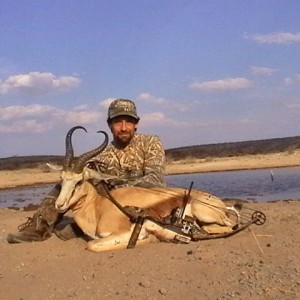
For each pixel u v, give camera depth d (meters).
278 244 2.06
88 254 2.05
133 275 1.75
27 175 11.19
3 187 9.37
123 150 2.47
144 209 2.15
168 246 2.09
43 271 1.89
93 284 1.70
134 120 2.46
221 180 7.81
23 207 4.93
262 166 10.88
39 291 1.67
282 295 1.47
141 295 1.57
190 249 2.03
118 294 1.59
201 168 11.23
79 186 2.22
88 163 2.36
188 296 1.53
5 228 3.09
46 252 2.15
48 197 2.42
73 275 1.81
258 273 1.67
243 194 5.54
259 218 2.43
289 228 2.44
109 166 2.45
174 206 2.23
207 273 1.72
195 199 2.25
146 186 2.33
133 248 2.09
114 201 2.19
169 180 8.33
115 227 2.14
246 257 1.88
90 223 2.23
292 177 7.75
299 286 1.53
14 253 2.17
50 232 2.40
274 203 3.79
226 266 1.78
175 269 1.78
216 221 2.25
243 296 1.49
